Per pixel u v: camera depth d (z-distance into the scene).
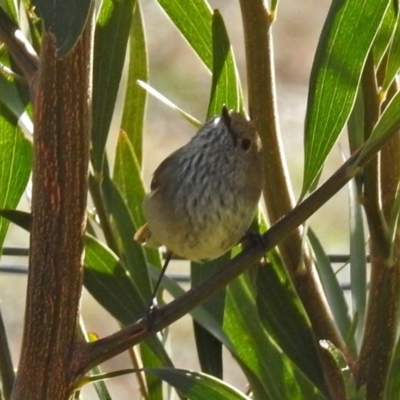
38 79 4.33
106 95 4.40
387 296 4.39
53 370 4.35
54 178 4.34
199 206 4.47
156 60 7.46
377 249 4.39
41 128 4.33
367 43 4.36
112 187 4.42
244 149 4.47
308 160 4.37
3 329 4.40
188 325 5.82
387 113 4.33
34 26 4.40
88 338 4.45
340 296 4.43
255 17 4.39
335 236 6.13
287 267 4.41
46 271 4.34
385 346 4.40
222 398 4.37
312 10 8.08
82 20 4.27
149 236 4.50
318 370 4.41
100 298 4.41
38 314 4.34
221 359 4.43
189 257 4.48
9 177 4.42
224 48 4.43
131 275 4.42
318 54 4.36
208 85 7.37
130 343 4.35
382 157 4.40
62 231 4.34
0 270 4.49
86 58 4.33
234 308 4.42
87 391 4.98
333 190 4.34
